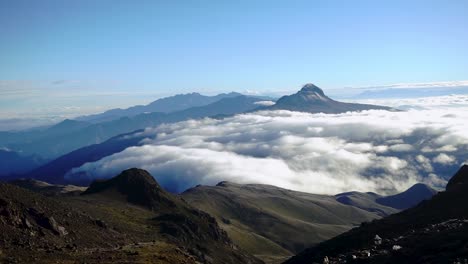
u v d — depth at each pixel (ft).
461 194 319.27
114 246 338.75
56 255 239.50
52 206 378.73
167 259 271.28
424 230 238.07
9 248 237.86
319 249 346.95
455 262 161.58
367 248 245.24
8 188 354.95
